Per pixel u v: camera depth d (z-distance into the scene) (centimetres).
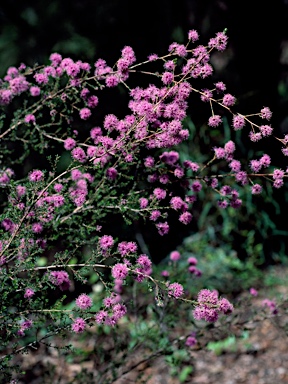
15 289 204
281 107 490
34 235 218
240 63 502
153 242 470
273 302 283
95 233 343
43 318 206
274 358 339
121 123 200
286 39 496
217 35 196
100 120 427
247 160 464
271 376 325
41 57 484
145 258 189
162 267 425
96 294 354
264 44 500
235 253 476
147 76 363
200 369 334
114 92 432
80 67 227
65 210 227
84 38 492
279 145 468
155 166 226
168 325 278
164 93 197
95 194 226
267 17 494
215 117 195
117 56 487
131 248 192
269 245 491
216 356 343
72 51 482
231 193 226
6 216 204
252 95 495
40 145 245
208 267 444
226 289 417
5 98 224
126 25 504
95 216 232
